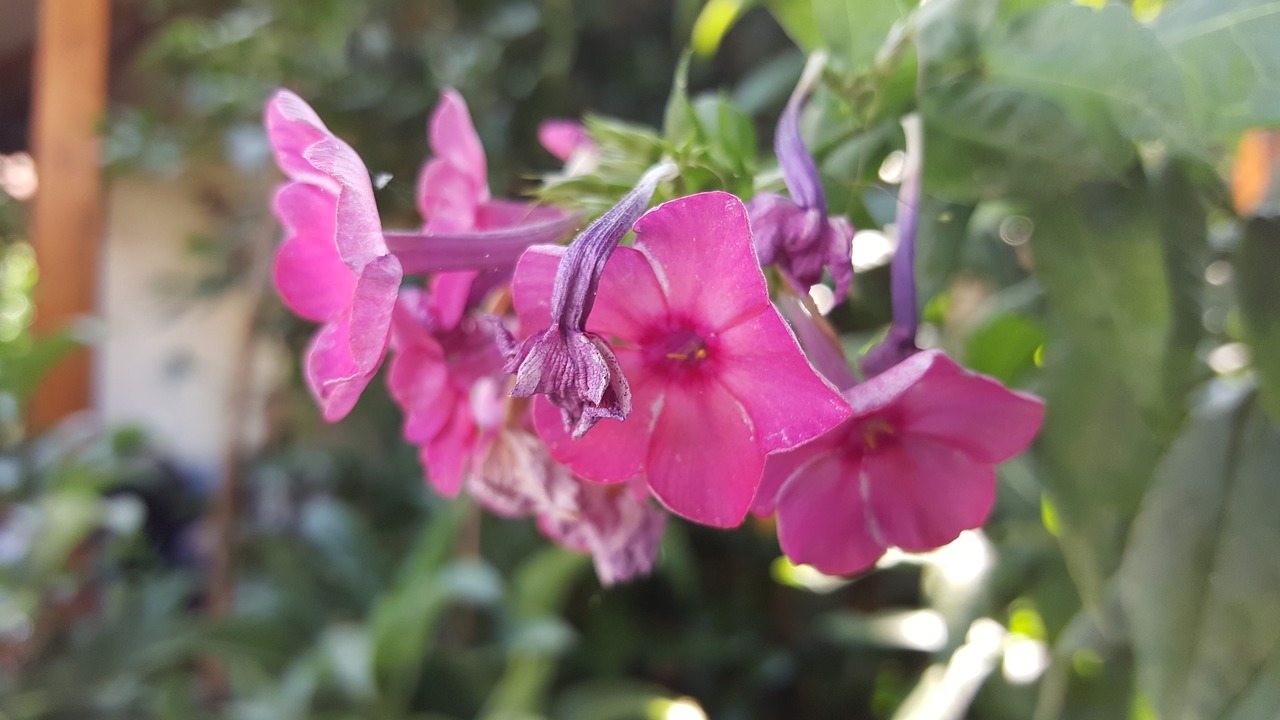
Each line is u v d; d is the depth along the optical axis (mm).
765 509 98
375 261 83
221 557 323
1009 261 154
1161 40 103
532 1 344
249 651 282
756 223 94
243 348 332
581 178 103
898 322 103
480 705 278
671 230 83
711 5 153
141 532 358
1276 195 120
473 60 329
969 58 109
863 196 123
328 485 383
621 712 260
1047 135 106
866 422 96
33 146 450
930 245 125
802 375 82
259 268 332
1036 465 126
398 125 340
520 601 285
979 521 101
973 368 139
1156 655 114
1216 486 116
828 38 114
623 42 362
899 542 101
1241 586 112
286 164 99
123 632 307
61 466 320
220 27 340
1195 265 113
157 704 277
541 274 83
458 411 105
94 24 354
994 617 171
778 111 268
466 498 266
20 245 459
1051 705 150
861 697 294
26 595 300
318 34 332
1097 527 115
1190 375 111
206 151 355
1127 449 112
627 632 320
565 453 89
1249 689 109
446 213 110
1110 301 110
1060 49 104
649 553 106
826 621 283
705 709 312
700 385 89
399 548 350
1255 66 98
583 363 78
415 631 253
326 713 266
